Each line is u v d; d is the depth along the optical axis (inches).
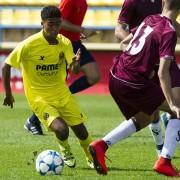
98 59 2394.2
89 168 839.7
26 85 858.1
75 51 1173.1
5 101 863.1
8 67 847.7
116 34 994.7
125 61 785.6
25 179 758.5
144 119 799.7
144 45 765.9
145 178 768.3
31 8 2635.3
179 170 816.9
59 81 856.3
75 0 1166.3
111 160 908.6
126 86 781.9
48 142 1105.4
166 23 756.6
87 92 2404.0
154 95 775.1
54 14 827.4
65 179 756.0
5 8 2635.3
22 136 1187.9
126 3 984.9
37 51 845.2
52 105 847.1
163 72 735.1
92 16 2588.6
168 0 763.4
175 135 775.7
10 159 915.4
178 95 764.0
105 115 1642.5
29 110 1736.0
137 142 1120.2
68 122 845.2
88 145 831.7
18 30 2645.2
